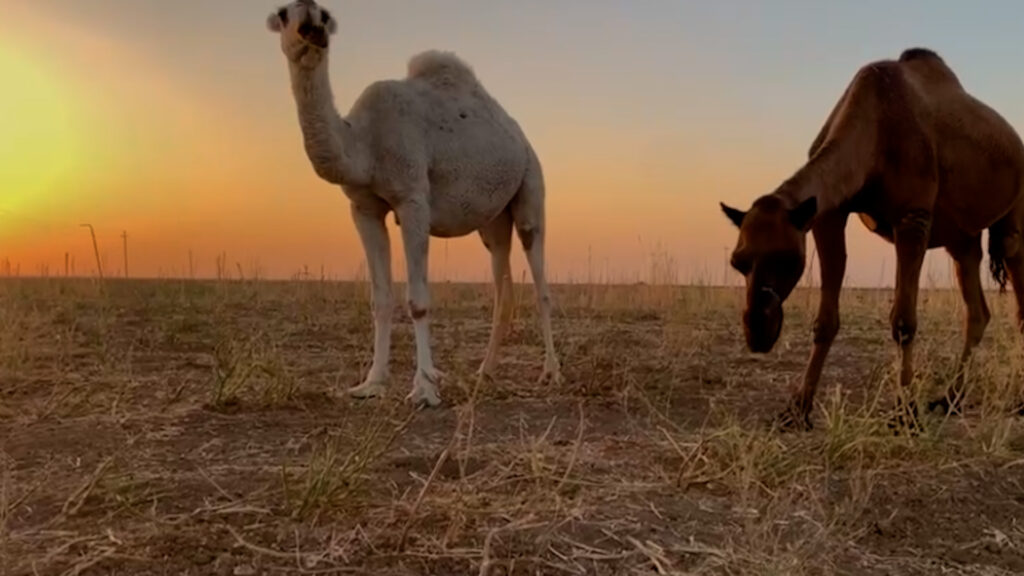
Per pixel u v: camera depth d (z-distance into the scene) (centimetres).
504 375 764
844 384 728
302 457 464
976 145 602
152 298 1550
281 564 314
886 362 832
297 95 594
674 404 631
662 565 321
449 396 645
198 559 317
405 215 646
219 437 510
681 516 372
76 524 354
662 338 1020
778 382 736
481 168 700
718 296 1420
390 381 678
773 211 486
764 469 414
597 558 326
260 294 1630
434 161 672
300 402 608
